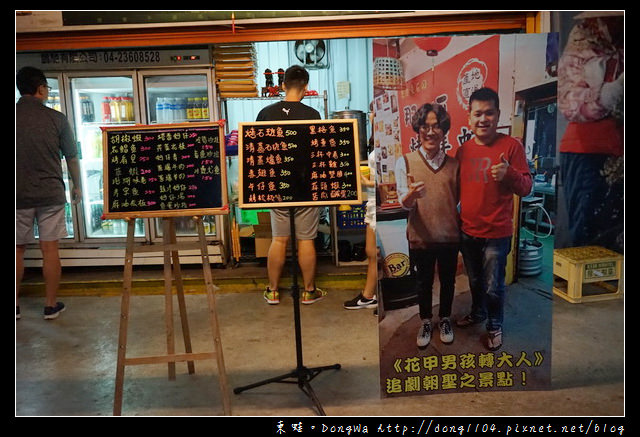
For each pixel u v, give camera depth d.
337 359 3.12
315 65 5.71
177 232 5.00
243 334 3.56
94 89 5.02
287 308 4.08
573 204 4.12
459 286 2.63
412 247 2.60
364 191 4.75
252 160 2.59
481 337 2.66
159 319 3.92
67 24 4.23
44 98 3.88
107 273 4.82
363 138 4.92
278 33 4.22
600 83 3.91
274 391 2.75
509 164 2.57
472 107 2.55
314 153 2.62
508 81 2.54
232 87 4.67
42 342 3.50
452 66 2.52
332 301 4.23
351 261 4.86
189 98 4.89
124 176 2.55
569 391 2.65
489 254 2.62
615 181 3.98
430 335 2.64
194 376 2.95
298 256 4.13
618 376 2.79
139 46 4.30
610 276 3.85
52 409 2.59
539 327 2.66
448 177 2.57
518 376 2.68
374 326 3.65
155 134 2.57
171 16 4.17
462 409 2.51
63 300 4.43
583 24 3.87
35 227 4.78
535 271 2.64
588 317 3.59
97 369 3.07
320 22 4.17
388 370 2.63
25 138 3.69
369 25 4.17
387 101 2.52
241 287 4.57
